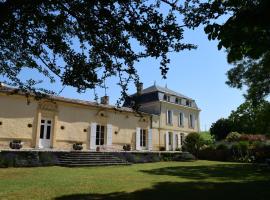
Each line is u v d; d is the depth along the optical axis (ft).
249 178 44.37
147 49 19.43
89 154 66.59
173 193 29.94
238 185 36.40
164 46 18.86
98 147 81.20
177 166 67.10
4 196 26.81
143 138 96.78
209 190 32.24
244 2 13.50
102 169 55.01
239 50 13.03
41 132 71.10
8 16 18.44
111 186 33.86
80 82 23.47
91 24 19.39
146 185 35.14
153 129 99.81
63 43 22.47
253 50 12.53
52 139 72.64
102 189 31.71
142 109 108.27
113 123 87.51
